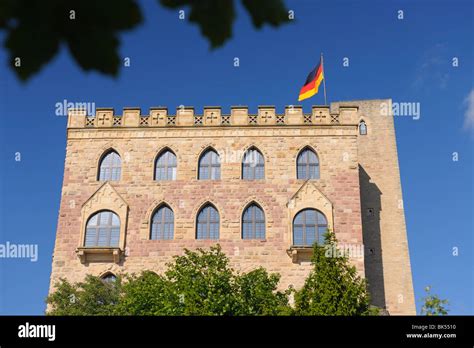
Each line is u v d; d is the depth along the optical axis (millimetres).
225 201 45344
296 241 44125
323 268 32875
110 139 47625
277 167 46375
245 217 45094
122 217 45000
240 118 48031
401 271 48594
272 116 48062
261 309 34312
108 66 2850
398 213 50656
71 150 47375
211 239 44250
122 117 48156
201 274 36156
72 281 43344
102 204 45469
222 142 47281
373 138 53344
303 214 45000
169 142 47375
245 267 43375
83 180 46406
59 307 38500
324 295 31359
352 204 45250
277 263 43500
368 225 50250
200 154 47031
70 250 44219
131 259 43844
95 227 44969
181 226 44688
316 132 47469
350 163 46531
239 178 46062
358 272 43250
